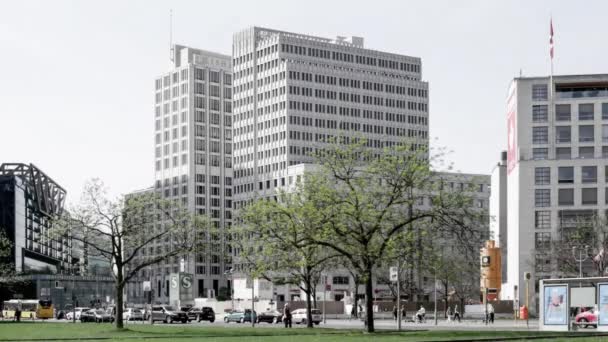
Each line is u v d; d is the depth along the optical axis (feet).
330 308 603.67
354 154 273.54
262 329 299.79
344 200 261.03
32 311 590.55
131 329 303.07
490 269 402.31
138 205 324.80
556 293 245.86
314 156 273.75
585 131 647.97
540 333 224.53
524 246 622.13
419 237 269.44
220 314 607.37
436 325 364.99
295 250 309.01
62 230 324.80
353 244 270.67
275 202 294.87
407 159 262.67
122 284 319.68
